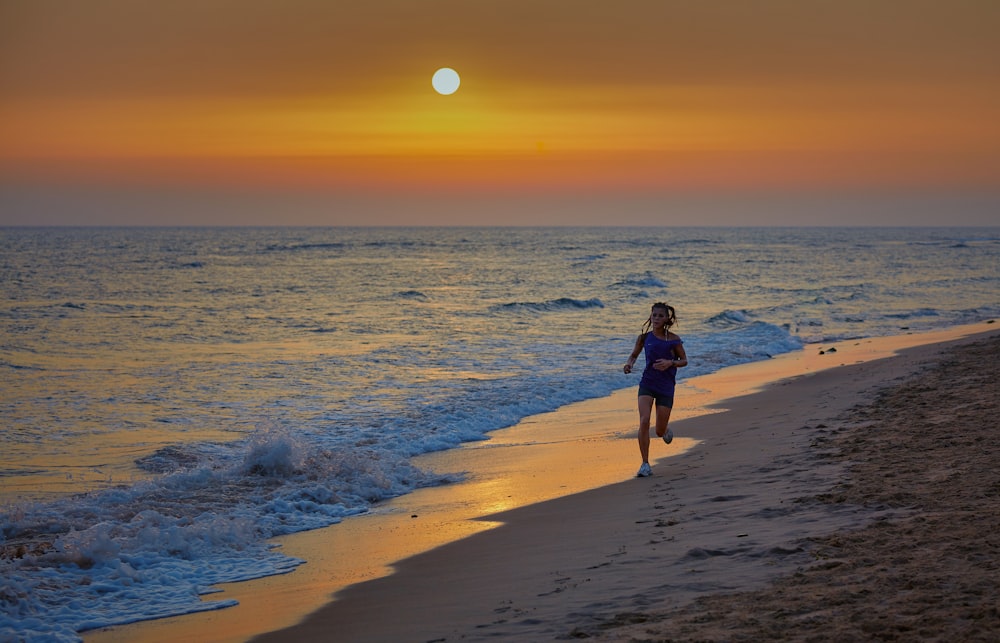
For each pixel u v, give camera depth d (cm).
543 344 2511
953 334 2697
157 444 1273
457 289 4925
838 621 446
